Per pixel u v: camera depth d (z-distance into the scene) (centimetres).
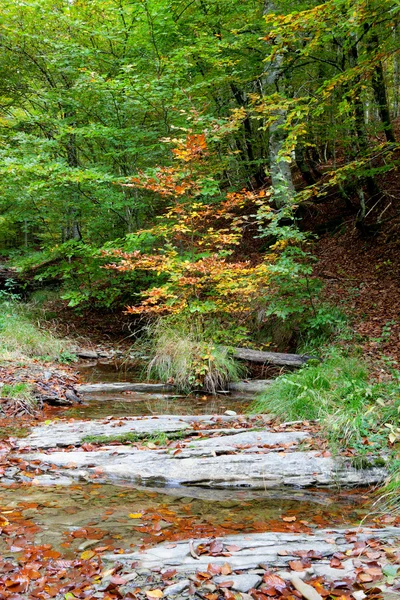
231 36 1180
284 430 516
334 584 240
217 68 1085
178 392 763
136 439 509
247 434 504
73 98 1143
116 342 1117
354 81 932
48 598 230
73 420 582
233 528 329
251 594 232
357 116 1006
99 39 1160
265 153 1570
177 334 855
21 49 1222
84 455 458
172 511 359
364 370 634
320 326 847
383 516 352
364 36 871
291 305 851
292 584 238
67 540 298
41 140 1012
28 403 626
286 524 337
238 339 835
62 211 1223
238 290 801
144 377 841
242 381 784
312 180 1422
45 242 1534
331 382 599
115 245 1034
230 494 401
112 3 1120
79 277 1233
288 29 607
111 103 1065
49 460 449
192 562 264
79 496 380
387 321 812
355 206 1262
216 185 899
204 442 488
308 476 422
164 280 1080
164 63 993
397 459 421
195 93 1181
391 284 938
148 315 1102
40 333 996
